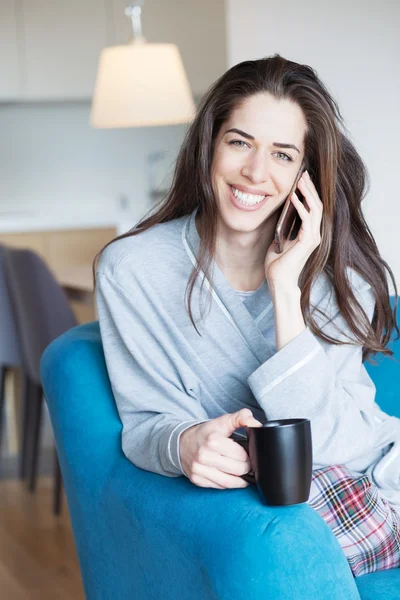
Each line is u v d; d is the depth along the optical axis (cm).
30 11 647
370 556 160
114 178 726
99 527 171
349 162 182
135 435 163
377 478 174
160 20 652
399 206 247
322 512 158
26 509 385
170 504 146
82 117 716
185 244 175
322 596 128
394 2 241
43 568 319
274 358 158
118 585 169
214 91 169
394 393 206
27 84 652
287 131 165
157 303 171
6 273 401
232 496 140
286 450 131
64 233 656
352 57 245
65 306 375
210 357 174
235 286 178
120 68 452
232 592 128
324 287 181
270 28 253
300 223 179
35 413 407
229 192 168
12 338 425
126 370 171
